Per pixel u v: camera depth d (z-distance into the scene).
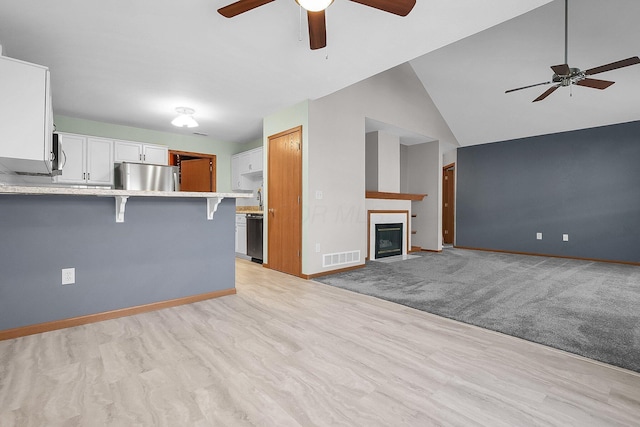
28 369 1.61
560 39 3.94
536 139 6.16
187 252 2.77
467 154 7.16
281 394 1.41
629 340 2.02
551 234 5.94
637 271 4.41
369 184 5.74
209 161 6.03
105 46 2.56
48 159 2.22
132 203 2.47
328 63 2.88
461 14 2.13
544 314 2.52
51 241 2.15
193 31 2.35
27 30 2.32
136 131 5.08
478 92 5.41
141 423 1.21
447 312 2.55
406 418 1.25
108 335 2.06
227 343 1.94
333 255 4.07
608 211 5.34
